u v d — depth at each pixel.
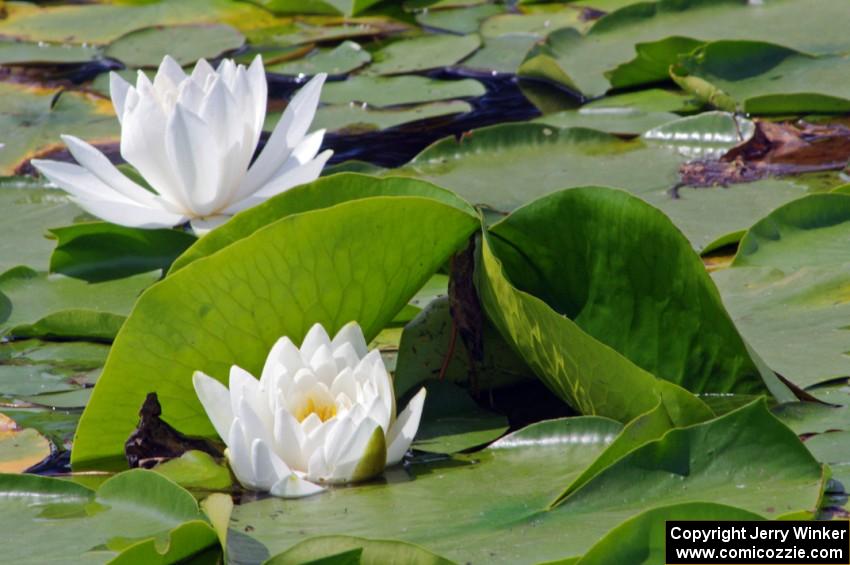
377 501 2.09
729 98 2.56
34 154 2.57
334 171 2.47
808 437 2.12
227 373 2.16
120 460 2.16
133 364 2.14
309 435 2.11
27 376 2.24
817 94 2.52
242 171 2.33
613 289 2.18
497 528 2.06
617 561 2.03
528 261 2.20
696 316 2.16
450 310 2.21
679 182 2.45
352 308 2.18
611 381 2.13
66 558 2.05
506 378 2.21
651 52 2.63
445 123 2.63
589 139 2.53
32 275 2.35
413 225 2.16
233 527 2.07
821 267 2.26
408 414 2.13
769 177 2.44
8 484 2.11
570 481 2.09
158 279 2.34
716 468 2.07
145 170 2.32
